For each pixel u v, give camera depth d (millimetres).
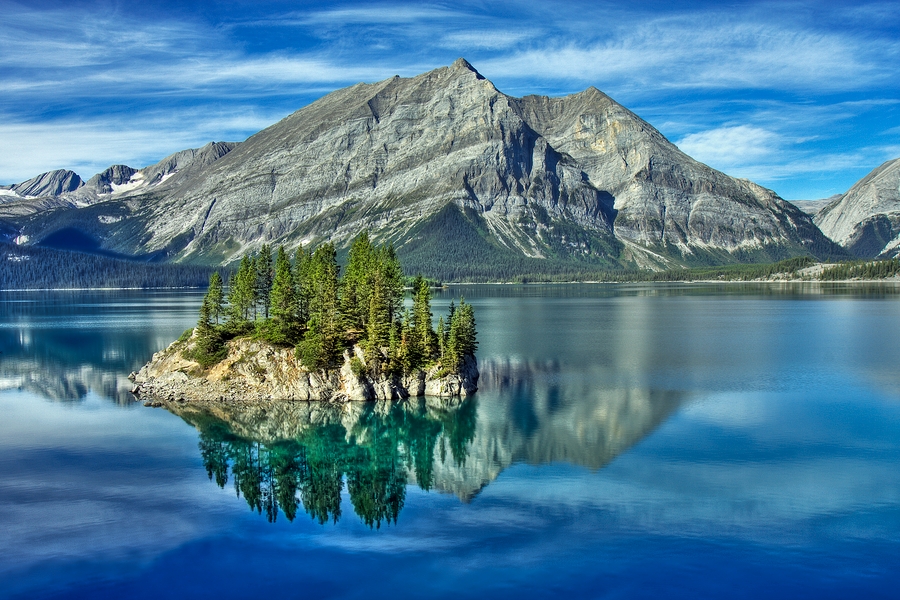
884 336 190000
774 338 186500
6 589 50938
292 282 122062
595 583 51344
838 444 84062
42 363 150500
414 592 50250
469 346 125250
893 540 57844
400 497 68750
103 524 62156
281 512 65000
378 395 112562
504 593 50000
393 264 132125
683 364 143625
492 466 77750
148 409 106625
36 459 81125
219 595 50062
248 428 95750
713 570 53062
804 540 57969
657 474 73750
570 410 103125
